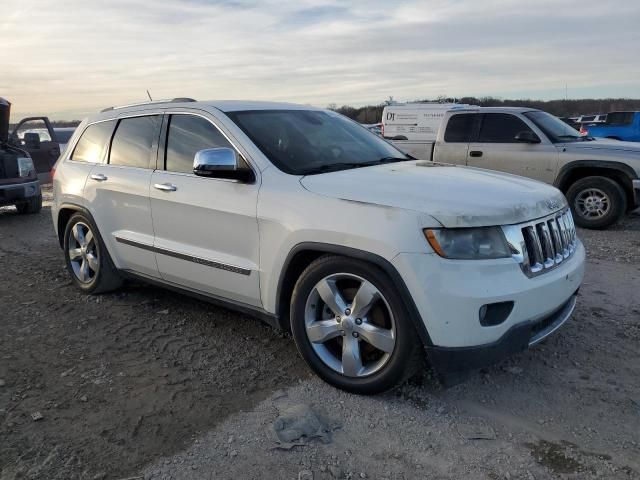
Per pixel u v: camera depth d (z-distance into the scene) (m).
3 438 2.92
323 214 3.21
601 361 3.71
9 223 9.42
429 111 17.12
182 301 4.97
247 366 3.70
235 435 2.92
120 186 4.51
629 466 2.64
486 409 3.16
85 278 5.18
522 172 9.08
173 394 3.34
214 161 3.55
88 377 3.57
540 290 3.04
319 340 3.36
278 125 4.10
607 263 6.19
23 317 4.65
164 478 2.60
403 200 3.05
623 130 19.08
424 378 3.47
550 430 2.95
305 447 2.82
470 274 2.87
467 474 2.61
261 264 3.56
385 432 2.94
